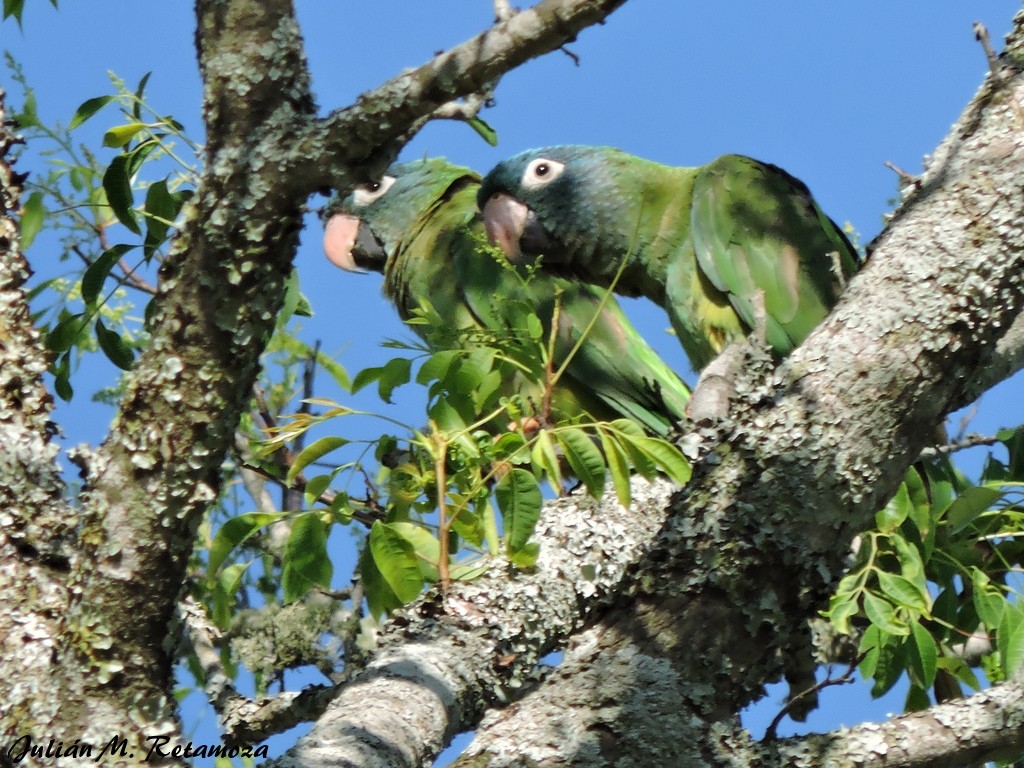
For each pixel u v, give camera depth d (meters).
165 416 4.78
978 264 5.28
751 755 4.90
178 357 4.77
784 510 5.15
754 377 5.95
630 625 5.15
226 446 4.86
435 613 5.88
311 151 4.69
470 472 5.86
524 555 5.47
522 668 5.88
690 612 5.11
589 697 4.98
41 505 5.04
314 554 5.85
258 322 4.80
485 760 4.80
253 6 4.85
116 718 4.61
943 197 5.47
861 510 5.21
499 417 7.73
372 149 4.75
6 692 4.63
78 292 7.22
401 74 4.70
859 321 5.32
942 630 7.73
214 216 4.72
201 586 8.16
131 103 7.08
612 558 6.49
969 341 5.28
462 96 4.72
